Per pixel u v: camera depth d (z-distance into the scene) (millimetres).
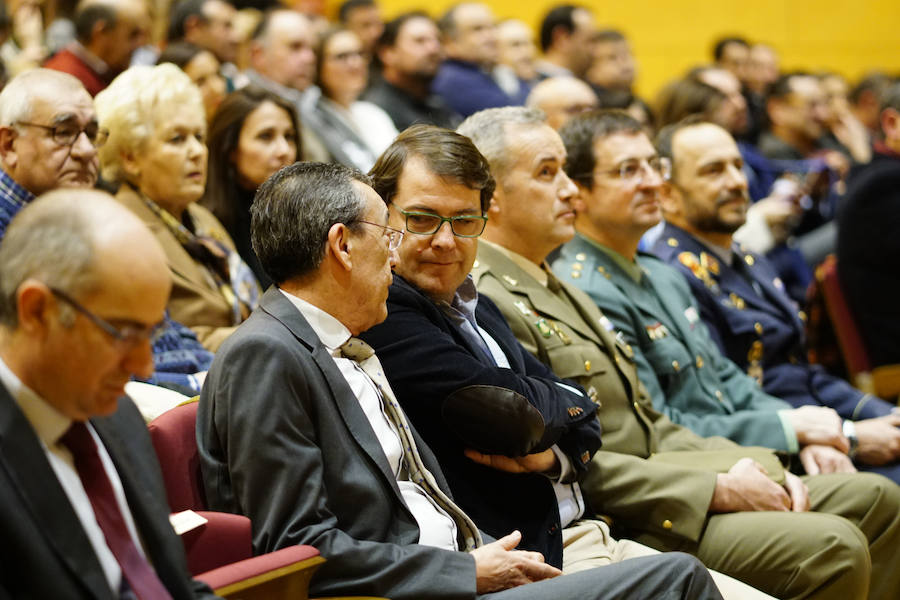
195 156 4371
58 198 2178
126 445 2471
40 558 2121
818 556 3748
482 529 3309
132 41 6117
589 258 4633
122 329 2166
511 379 3324
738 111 8555
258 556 2688
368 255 2973
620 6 12992
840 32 13297
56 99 3730
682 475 3896
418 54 8594
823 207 8406
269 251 2957
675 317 4707
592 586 2904
